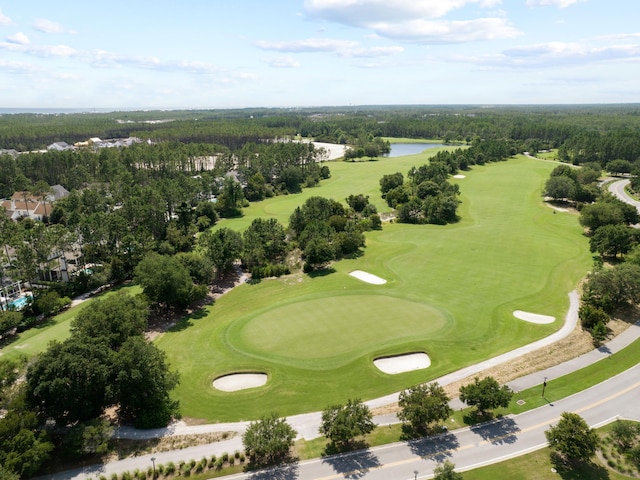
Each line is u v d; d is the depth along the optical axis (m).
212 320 80.81
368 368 62.00
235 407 55.34
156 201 125.94
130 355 51.50
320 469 45.25
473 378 59.59
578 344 67.81
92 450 46.28
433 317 76.25
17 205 148.12
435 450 47.50
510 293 86.31
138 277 80.94
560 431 44.97
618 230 101.44
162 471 45.50
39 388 47.34
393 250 113.88
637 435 48.97
